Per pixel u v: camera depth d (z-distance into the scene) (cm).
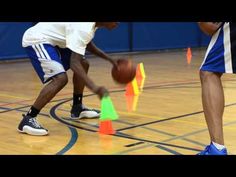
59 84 431
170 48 1500
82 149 377
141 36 1409
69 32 394
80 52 379
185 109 541
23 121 436
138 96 639
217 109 334
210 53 333
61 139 414
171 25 1491
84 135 427
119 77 383
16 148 382
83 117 502
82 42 380
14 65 1082
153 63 1121
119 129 447
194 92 671
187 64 1102
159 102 591
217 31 329
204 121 476
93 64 1101
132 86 657
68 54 454
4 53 1139
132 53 1370
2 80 838
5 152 368
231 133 424
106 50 1319
